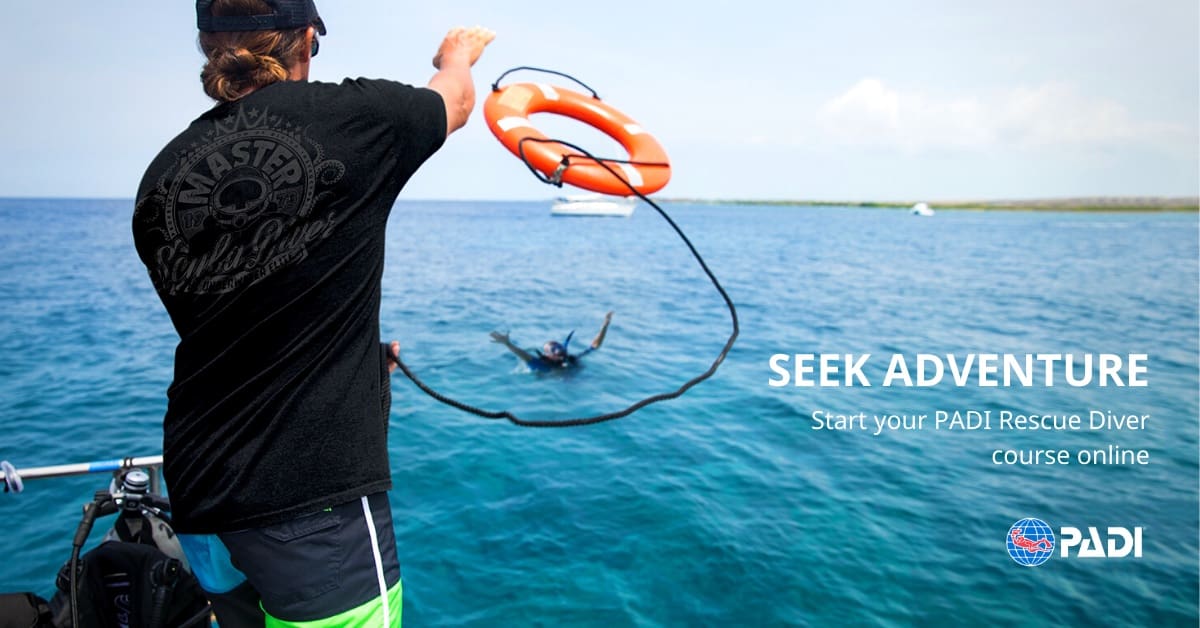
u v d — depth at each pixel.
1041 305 22.30
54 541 5.53
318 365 1.25
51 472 2.07
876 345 15.00
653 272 30.41
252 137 1.21
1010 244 55.41
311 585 1.28
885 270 33.03
